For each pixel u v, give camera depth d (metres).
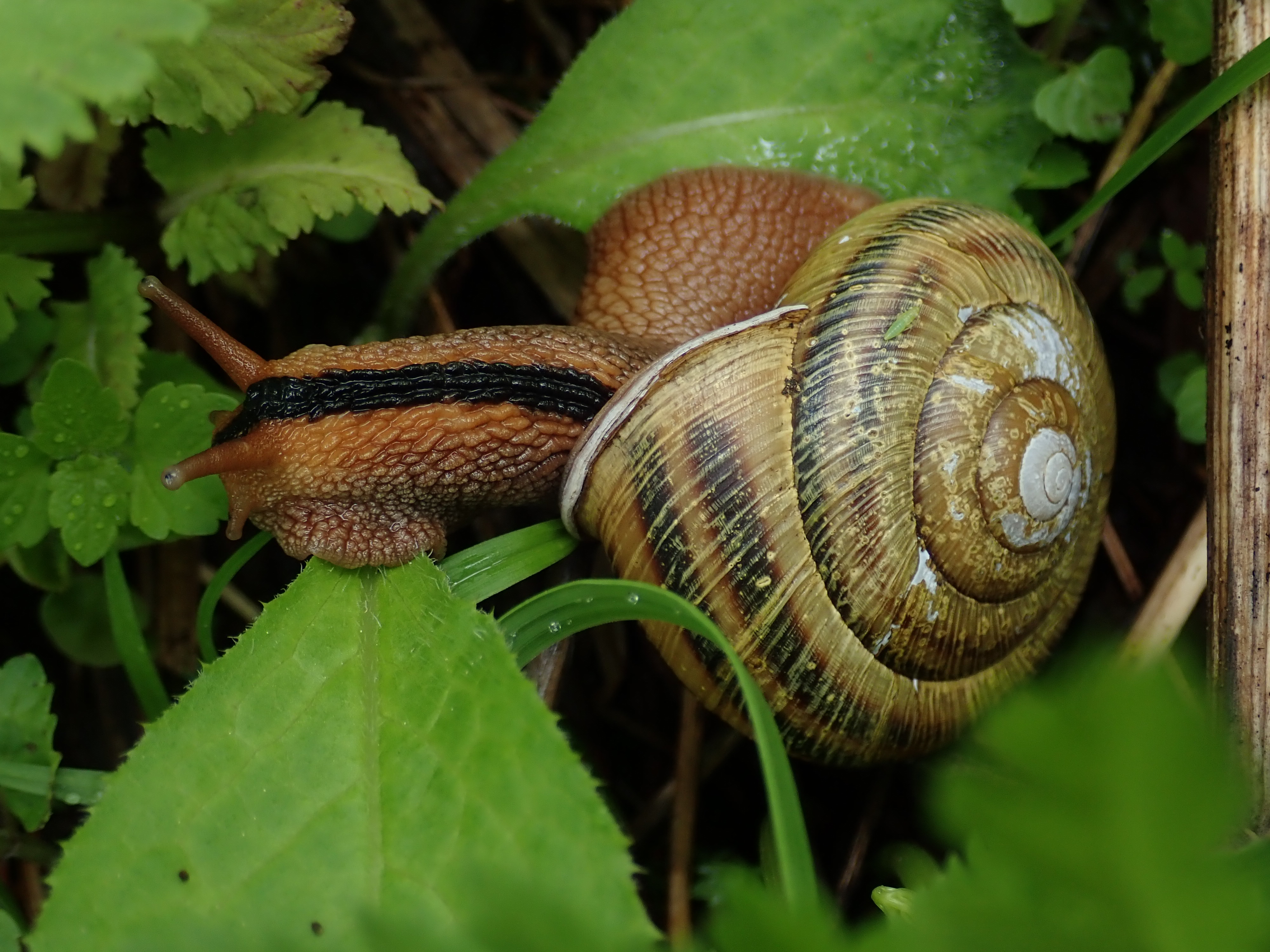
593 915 0.13
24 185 0.15
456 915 0.13
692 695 0.15
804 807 0.16
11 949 0.14
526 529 0.15
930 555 0.14
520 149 0.16
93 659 0.15
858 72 0.16
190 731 0.14
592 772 0.16
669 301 0.16
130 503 0.14
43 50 0.12
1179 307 0.17
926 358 0.14
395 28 0.17
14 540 0.14
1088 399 0.15
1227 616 0.15
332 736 0.14
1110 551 0.17
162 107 0.14
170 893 0.13
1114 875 0.08
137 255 0.16
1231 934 0.07
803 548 0.14
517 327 0.15
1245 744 0.14
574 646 0.16
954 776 0.09
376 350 0.15
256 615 0.16
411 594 0.14
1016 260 0.15
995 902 0.09
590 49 0.16
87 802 0.14
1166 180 0.17
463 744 0.13
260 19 0.14
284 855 0.13
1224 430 0.15
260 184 0.15
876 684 0.14
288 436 0.14
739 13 0.16
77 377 0.14
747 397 0.14
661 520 0.14
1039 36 0.17
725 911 0.10
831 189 0.16
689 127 0.16
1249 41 0.15
